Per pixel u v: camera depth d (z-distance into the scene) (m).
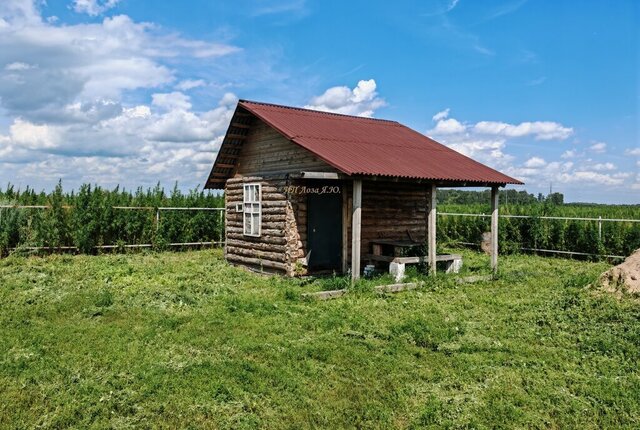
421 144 17.27
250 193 15.98
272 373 6.59
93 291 11.53
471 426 5.29
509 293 12.23
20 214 18.58
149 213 21.50
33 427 5.20
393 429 5.29
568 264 18.62
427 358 7.30
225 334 8.27
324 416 5.53
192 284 12.59
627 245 19.39
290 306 10.34
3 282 12.39
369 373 6.68
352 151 13.65
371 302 10.96
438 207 27.72
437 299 11.46
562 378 6.57
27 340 7.86
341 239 15.16
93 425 5.22
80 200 19.91
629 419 5.47
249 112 15.66
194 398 5.84
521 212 22.80
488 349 7.72
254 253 15.73
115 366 6.78
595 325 8.75
